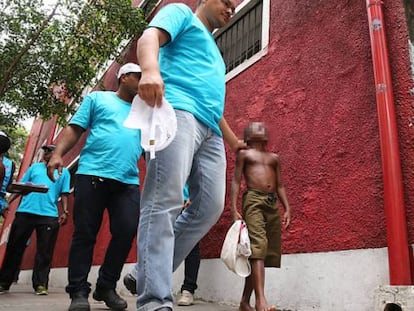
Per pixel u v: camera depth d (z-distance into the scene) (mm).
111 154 3215
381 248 2604
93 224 3150
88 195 3141
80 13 7637
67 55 7684
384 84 2697
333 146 3146
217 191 2115
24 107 7992
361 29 3139
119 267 3221
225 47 5324
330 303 2869
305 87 3586
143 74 1714
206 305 3771
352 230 2834
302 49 3734
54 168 3174
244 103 4410
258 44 4625
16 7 7418
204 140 2078
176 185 1839
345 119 3094
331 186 3084
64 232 9711
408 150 2561
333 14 3461
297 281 3174
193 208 2125
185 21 2033
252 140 3174
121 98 3559
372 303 2574
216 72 2109
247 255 2703
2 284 4820
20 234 4859
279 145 3719
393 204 2459
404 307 2195
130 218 3170
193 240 2143
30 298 4297
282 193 3096
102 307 3473
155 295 1726
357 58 3115
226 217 4195
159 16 1965
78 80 7855
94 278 7074
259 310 2629
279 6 4203
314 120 3395
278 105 3863
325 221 3068
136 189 3291
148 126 1771
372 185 2754
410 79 2658
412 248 2412
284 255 3359
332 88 3285
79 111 3420
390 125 2600
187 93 1983
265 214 2959
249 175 3039
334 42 3379
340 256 2873
